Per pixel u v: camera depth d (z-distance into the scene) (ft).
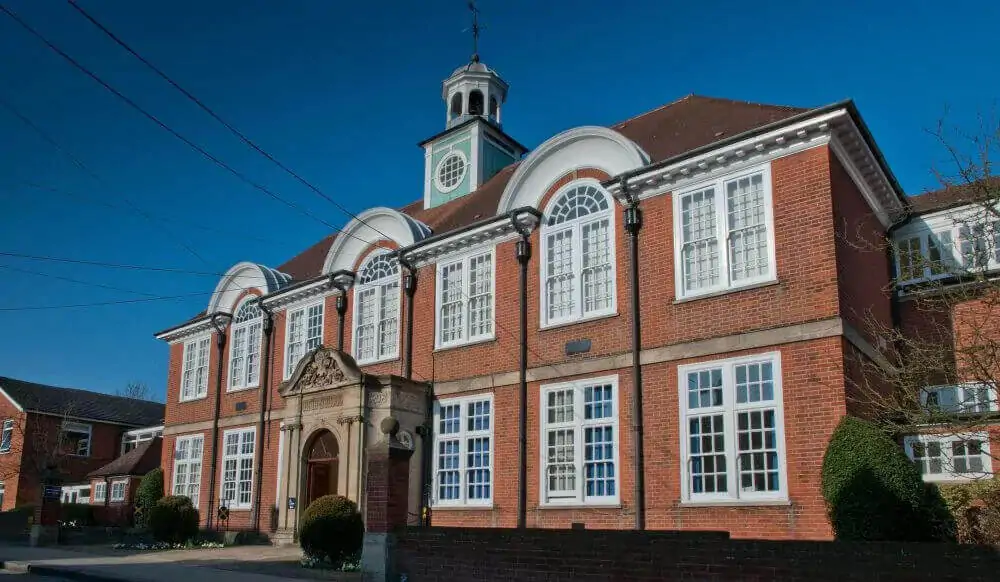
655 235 60.75
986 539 43.52
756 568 36.42
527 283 68.54
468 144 96.84
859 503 43.57
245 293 100.12
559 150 68.64
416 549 46.83
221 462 96.17
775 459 51.52
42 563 65.57
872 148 57.00
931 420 44.19
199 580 52.75
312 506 60.13
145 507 103.40
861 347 53.11
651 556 39.14
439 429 72.28
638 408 58.39
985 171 46.62
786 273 53.52
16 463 143.84
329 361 75.10
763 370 53.31
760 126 56.24
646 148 67.77
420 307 77.30
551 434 63.87
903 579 33.45
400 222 81.10
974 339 46.85
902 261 64.34
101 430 155.63
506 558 43.47
